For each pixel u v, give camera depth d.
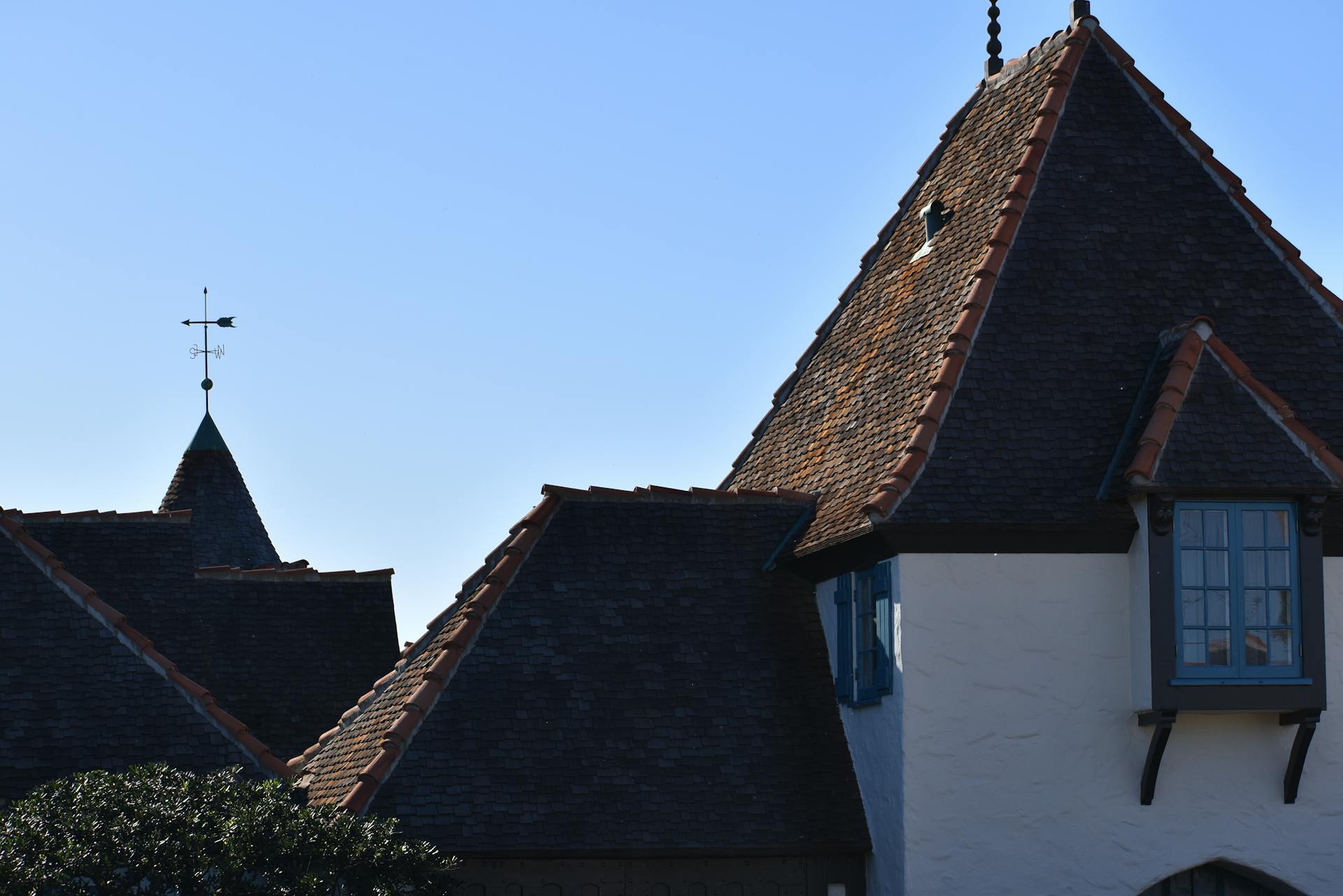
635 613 25.08
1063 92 26.61
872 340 27.73
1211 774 22.78
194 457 40.88
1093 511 22.73
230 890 18.88
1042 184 25.75
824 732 24.36
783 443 29.17
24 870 18.19
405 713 23.23
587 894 22.61
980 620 22.62
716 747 23.83
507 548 25.92
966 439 23.25
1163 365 23.70
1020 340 24.23
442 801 22.50
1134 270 25.20
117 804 19.83
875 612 23.62
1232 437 22.48
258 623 32.09
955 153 29.33
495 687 23.83
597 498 26.30
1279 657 22.34
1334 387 24.73
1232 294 25.28
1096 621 22.83
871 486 23.97
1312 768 22.89
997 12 30.30
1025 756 22.47
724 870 23.09
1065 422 23.58
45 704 24.36
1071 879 22.34
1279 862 22.67
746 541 26.28
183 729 24.47
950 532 22.50
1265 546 22.50
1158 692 22.00
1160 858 22.53
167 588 30.67
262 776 24.19
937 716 22.39
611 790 23.06
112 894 18.38
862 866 23.44
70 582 25.70
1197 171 26.33
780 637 25.30
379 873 19.80
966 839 22.22
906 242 29.23
